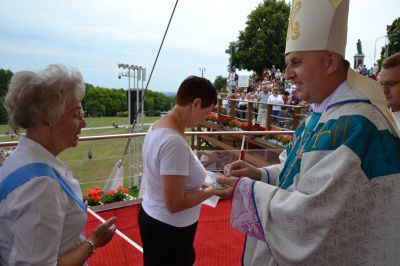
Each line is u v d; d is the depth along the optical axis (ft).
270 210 4.61
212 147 41.04
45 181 3.57
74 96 3.95
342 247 4.09
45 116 3.77
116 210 14.06
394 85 7.75
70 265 3.90
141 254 10.54
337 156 4.10
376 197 4.01
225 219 13.21
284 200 4.53
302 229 4.24
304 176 4.39
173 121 5.94
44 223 3.45
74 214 3.98
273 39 102.17
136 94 36.19
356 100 4.47
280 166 6.22
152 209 6.19
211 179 6.17
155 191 6.13
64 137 4.04
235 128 35.60
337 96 4.67
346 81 4.73
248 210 4.93
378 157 4.04
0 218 3.56
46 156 3.88
